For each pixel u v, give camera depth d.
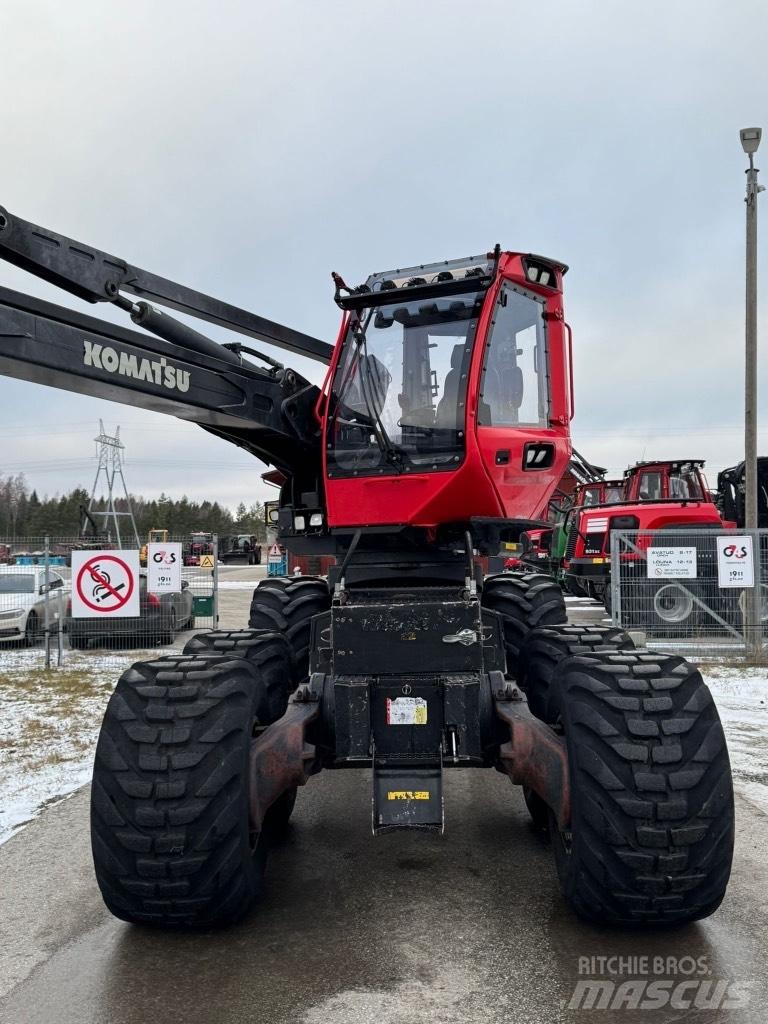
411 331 4.35
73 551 10.47
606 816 2.93
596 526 14.70
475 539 4.43
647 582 11.84
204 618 15.14
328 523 4.42
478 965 2.98
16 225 3.21
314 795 5.21
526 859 4.04
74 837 4.47
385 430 4.30
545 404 4.65
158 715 3.06
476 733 3.31
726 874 2.97
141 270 3.93
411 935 3.22
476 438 4.09
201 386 3.93
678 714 3.01
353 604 3.53
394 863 4.00
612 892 2.96
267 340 4.94
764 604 10.95
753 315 11.60
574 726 3.08
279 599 5.43
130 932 3.31
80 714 7.78
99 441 55.53
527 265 4.48
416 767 3.34
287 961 3.04
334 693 3.39
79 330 3.28
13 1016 2.72
